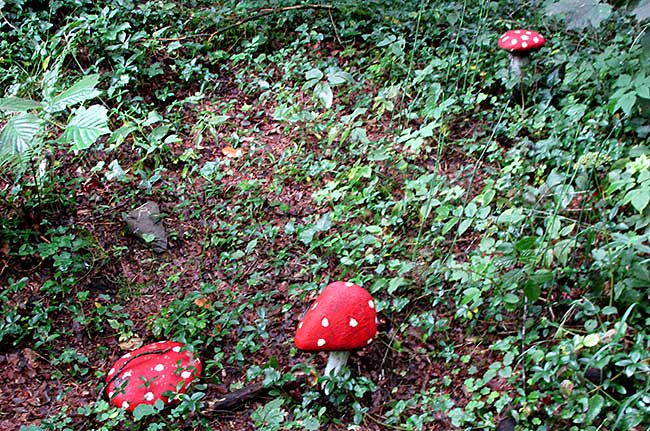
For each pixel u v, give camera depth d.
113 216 3.52
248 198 3.61
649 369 2.70
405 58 4.23
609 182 3.32
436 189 3.51
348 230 3.46
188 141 3.91
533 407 2.79
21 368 3.04
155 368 2.93
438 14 4.40
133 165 3.72
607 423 2.72
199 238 3.51
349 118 3.74
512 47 3.81
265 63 4.32
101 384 3.01
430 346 3.07
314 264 3.34
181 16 4.50
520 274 3.00
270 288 3.30
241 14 4.48
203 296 3.24
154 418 2.89
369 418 2.89
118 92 3.97
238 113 4.06
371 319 2.80
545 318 2.99
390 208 3.53
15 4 4.20
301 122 3.94
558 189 3.37
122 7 4.35
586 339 2.78
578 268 3.14
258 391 2.95
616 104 3.27
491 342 3.06
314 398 2.90
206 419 2.90
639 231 3.19
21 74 3.89
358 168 3.55
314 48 4.37
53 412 2.94
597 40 4.20
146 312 3.26
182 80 4.16
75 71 4.00
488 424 2.80
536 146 3.63
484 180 3.54
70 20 4.22
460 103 3.95
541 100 3.91
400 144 3.81
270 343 3.13
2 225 3.35
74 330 3.17
